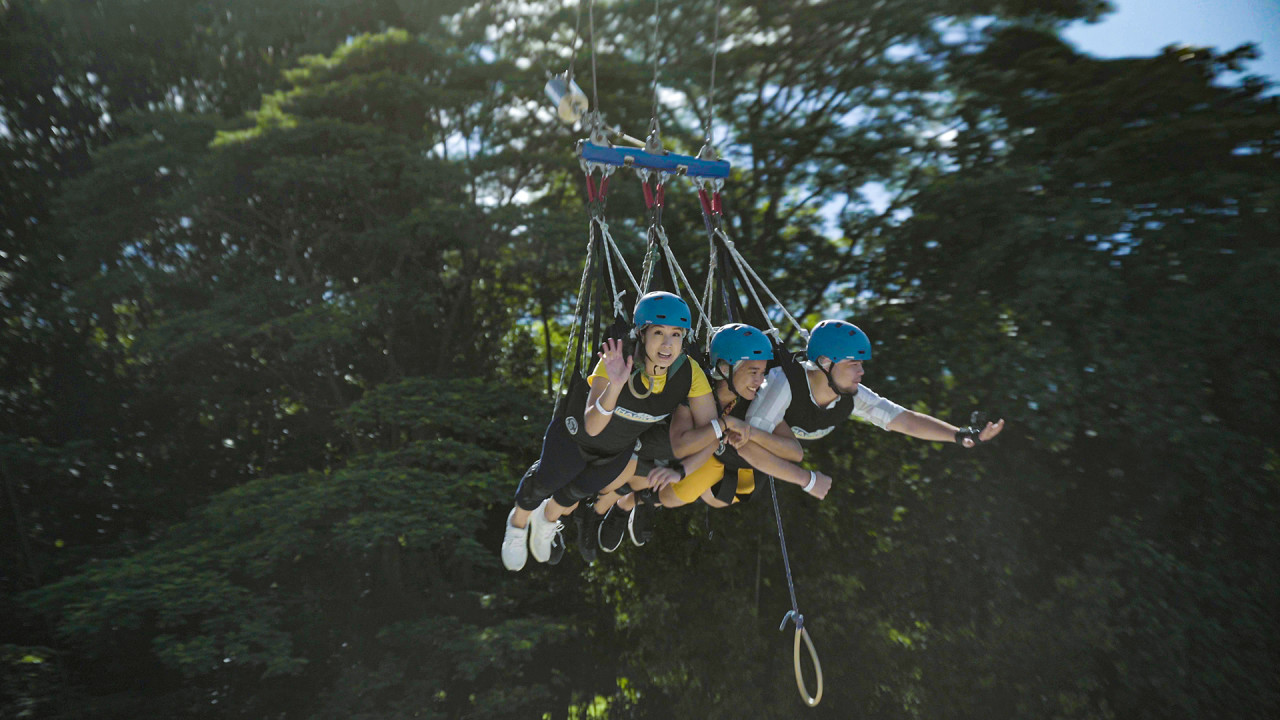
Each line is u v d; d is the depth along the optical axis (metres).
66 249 17.80
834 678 15.59
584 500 5.21
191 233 16.84
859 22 16.83
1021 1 15.41
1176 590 12.71
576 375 4.28
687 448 4.06
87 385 18.83
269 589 16.06
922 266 15.66
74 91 18.98
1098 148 13.70
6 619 16.73
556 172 17.00
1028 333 13.34
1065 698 13.26
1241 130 12.86
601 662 17.89
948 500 14.79
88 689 16.56
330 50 18.02
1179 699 12.53
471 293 18.45
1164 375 12.42
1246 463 12.34
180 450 19.50
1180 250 12.64
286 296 15.45
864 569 15.62
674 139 18.02
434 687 15.09
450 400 15.00
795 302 17.28
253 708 16.17
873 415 4.59
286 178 14.01
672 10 17.58
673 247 17.06
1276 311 11.78
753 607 15.82
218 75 18.72
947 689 14.54
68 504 18.23
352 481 13.80
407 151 14.59
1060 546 14.14
